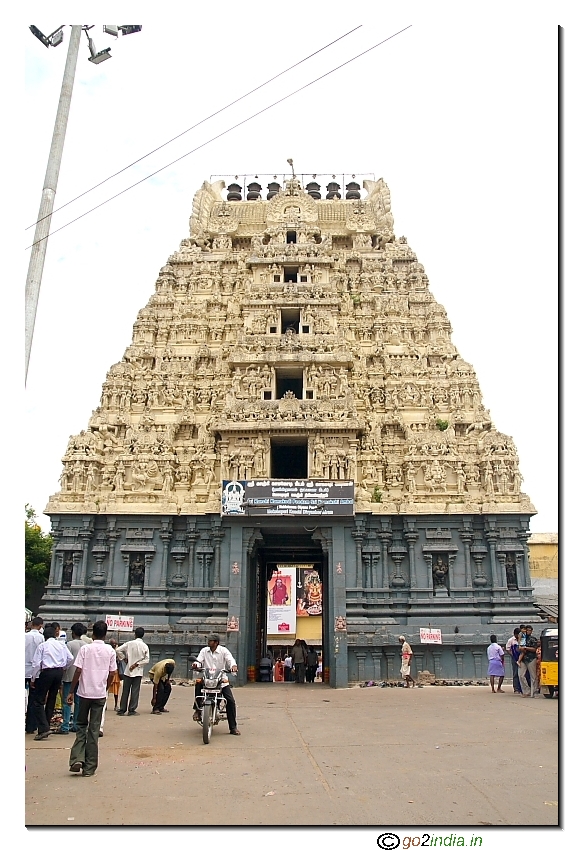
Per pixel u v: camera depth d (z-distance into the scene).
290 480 35.44
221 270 49.38
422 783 11.79
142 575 36.78
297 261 45.62
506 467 37.81
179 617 35.62
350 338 45.34
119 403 42.72
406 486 38.56
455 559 36.50
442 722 19.41
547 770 12.79
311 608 76.19
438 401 42.12
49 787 11.54
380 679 33.31
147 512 37.00
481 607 35.78
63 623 35.31
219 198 59.38
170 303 47.25
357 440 37.81
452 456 38.44
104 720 19.91
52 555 37.12
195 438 41.44
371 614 35.25
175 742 16.09
